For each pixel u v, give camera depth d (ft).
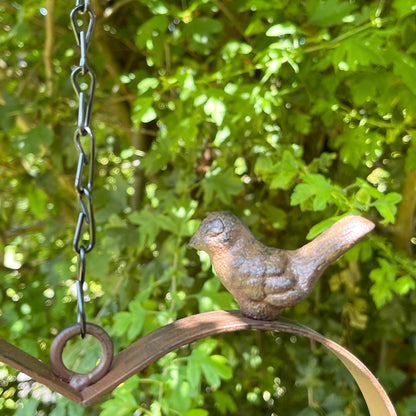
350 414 8.21
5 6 8.43
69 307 8.66
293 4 6.75
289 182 6.83
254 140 7.56
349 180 8.32
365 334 8.93
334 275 8.53
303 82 7.07
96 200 8.18
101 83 9.23
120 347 7.54
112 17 9.09
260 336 9.04
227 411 9.34
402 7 5.87
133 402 5.80
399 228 8.22
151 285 6.78
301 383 8.23
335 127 8.06
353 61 5.77
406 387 9.51
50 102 7.89
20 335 8.24
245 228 3.74
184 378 5.98
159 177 8.98
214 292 6.54
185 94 6.33
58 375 3.26
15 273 9.43
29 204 9.25
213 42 6.99
